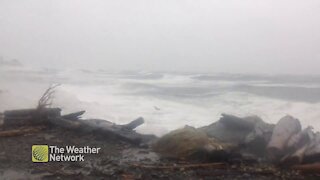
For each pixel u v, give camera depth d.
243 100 28.55
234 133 11.62
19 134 12.95
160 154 10.74
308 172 9.06
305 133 10.14
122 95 31.77
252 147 10.81
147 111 23.33
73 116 15.05
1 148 10.89
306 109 24.08
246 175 8.75
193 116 22.03
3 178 8.06
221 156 9.70
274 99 29.16
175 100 28.73
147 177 8.47
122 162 9.80
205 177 8.58
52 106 19.91
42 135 12.96
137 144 11.91
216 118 21.59
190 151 10.23
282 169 9.31
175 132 11.07
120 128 13.27
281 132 10.14
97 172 8.70
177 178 8.44
